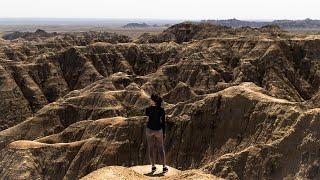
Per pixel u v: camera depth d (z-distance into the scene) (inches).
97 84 5068.9
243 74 5290.4
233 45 5949.8
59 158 3270.2
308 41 5565.9
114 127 3417.8
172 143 3376.0
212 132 3339.1
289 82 5211.6
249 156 2706.7
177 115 3592.5
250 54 5625.0
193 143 3339.1
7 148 3344.0
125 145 3299.7
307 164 2554.1
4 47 6791.3
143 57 6378.0
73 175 3171.8
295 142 2679.6
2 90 5310.0
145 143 3321.9
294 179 2544.3
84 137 3572.8
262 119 3142.2
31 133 4020.7
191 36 7460.6
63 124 4168.3
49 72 5895.7
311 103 3198.8
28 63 6018.7
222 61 5679.1
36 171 3142.2
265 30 7145.7
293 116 2942.9
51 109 4220.0
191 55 5708.7
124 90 4608.8
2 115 5098.4
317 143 2586.1
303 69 5364.2
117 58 6323.8
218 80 5255.9
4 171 3181.6
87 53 6205.7
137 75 6171.3
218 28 7391.7
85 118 4202.8
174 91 4785.9
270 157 2662.4
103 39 7859.3
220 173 2664.9
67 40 7800.2
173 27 7795.3
